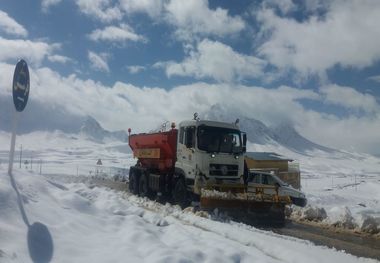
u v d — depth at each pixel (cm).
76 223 703
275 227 1271
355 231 1211
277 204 1411
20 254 514
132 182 2238
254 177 2078
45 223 647
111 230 734
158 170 1977
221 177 1598
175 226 881
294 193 1980
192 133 1617
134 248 630
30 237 574
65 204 805
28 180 838
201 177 1566
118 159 12769
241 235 968
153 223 901
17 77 781
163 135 1878
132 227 759
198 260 618
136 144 2270
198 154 1577
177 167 1727
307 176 7481
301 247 895
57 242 588
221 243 745
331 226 1293
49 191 850
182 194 1656
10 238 550
